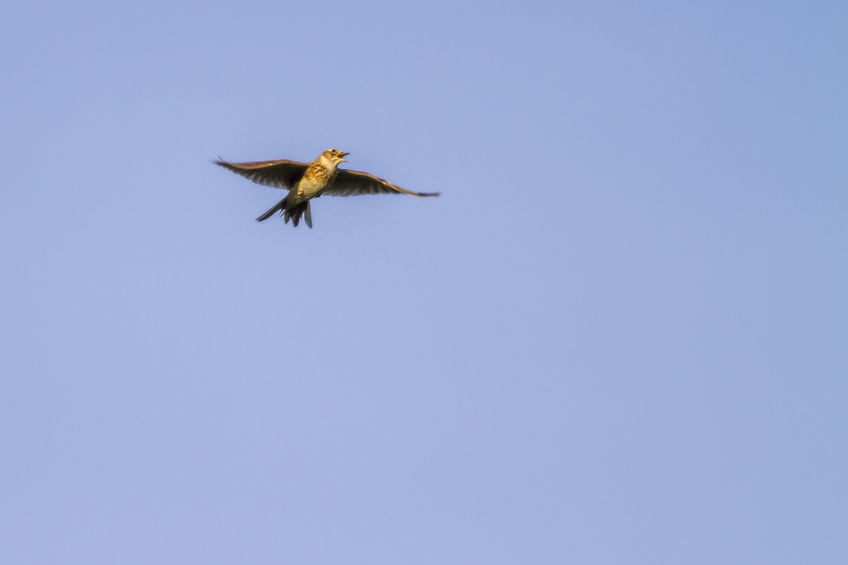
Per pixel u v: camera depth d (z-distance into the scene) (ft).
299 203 59.06
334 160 57.41
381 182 58.23
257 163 54.29
